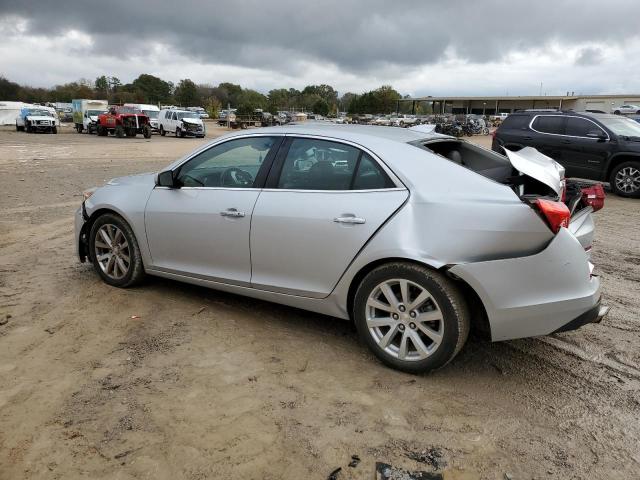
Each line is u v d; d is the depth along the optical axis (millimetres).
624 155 10836
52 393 3146
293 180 3805
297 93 155125
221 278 4164
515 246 3092
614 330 4219
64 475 2479
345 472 2547
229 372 3438
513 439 2822
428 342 3396
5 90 113312
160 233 4441
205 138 39125
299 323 4223
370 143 3592
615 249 6766
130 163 17328
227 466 2561
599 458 2684
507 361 3678
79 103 41594
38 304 4488
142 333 3971
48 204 9305
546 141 11922
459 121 52938
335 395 3199
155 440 2736
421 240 3203
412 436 2832
